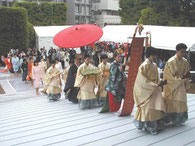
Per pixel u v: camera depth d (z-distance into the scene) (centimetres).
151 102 446
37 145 445
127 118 579
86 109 695
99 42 2238
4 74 1930
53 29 2725
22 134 509
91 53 1617
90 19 4900
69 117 620
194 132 468
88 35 711
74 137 474
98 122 560
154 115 448
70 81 796
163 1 2398
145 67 440
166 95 476
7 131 537
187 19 2289
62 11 3781
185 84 484
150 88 437
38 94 1124
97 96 726
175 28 1527
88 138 465
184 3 2262
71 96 804
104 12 4981
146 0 3183
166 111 479
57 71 888
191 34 1390
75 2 4538
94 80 703
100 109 685
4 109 791
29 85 1443
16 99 1007
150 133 470
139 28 521
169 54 1692
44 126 555
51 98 880
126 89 561
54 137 480
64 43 708
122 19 3500
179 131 475
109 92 612
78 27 742
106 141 446
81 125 546
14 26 2483
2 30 2438
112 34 1916
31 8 3541
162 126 487
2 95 1130
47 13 3650
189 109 617
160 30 1526
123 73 607
